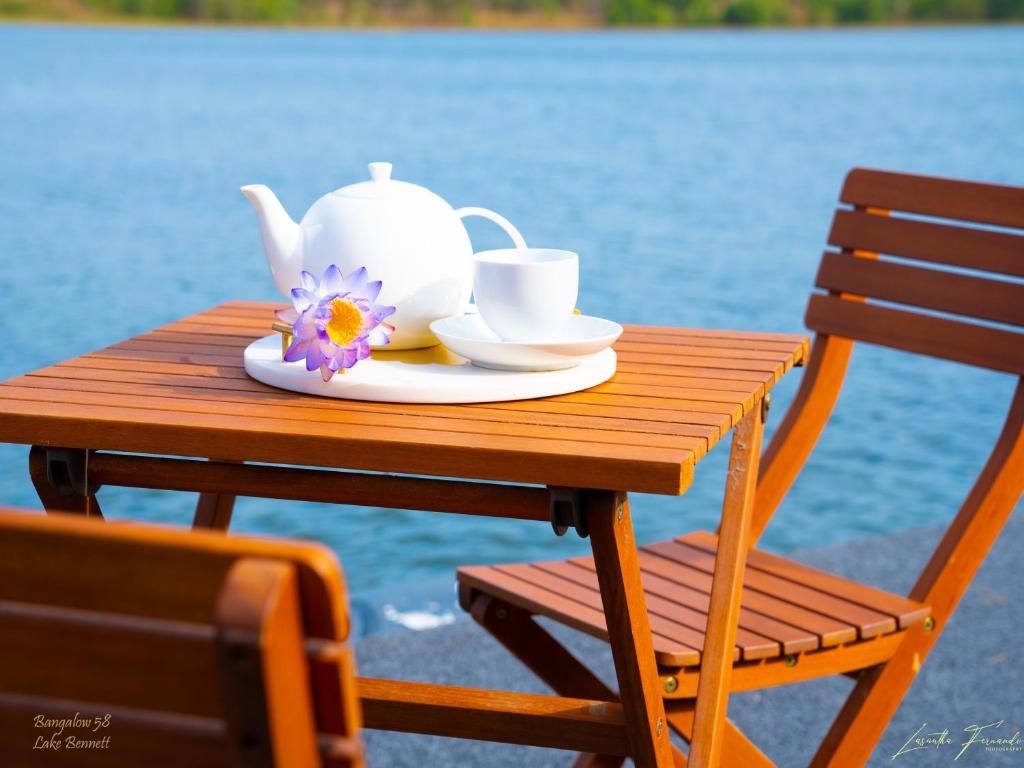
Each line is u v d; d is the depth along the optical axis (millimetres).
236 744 632
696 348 1644
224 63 50344
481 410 1313
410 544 4797
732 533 1550
